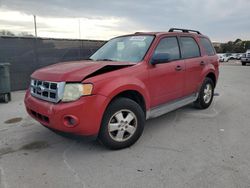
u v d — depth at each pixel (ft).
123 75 11.91
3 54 27.58
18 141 13.37
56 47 31.89
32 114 12.35
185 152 11.84
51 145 12.80
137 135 12.64
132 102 12.21
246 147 12.35
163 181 9.38
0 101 23.03
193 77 17.15
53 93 10.89
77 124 10.47
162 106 14.84
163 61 13.12
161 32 15.38
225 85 34.40
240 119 17.07
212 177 9.59
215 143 12.89
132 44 14.75
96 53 16.40
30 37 29.40
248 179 9.44
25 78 29.68
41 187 9.07
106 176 9.79
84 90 10.50
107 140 11.64
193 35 18.01
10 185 9.18
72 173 10.03
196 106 19.48
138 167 10.46
